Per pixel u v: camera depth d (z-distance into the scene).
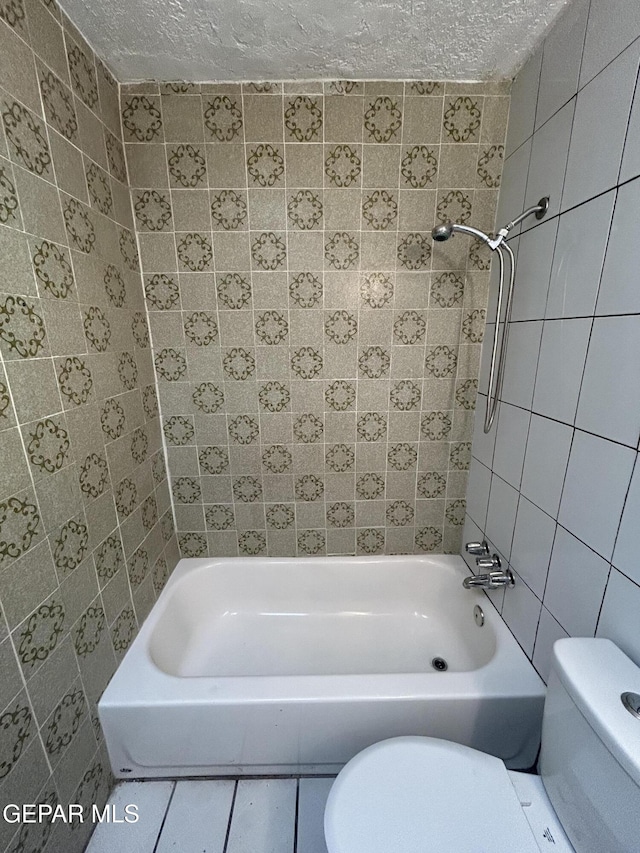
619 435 0.69
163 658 1.20
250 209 1.19
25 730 0.71
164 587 1.37
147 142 1.13
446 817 0.67
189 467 1.43
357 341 1.32
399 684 0.97
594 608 0.77
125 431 1.11
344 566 1.54
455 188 1.19
